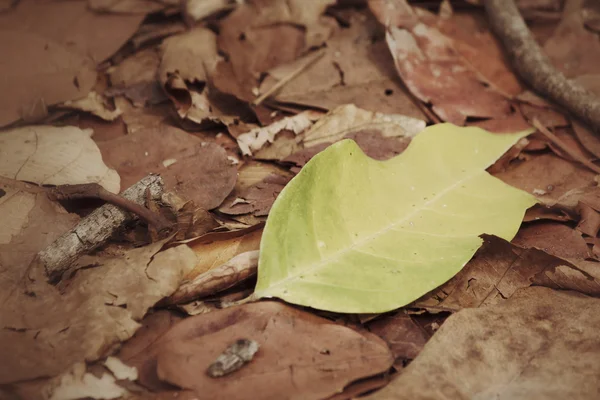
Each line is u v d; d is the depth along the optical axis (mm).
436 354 312
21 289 324
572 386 304
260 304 321
